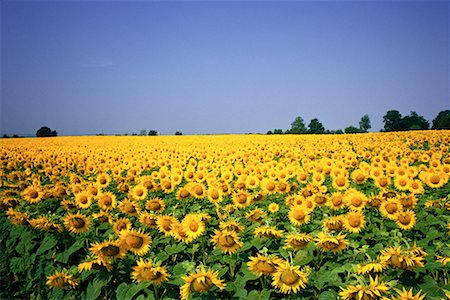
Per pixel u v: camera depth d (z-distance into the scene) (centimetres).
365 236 717
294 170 1339
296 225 775
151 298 542
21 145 4369
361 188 1198
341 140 4009
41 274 752
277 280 508
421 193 1068
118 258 618
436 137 3506
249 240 683
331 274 534
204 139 5212
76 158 2419
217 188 999
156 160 2061
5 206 1058
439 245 608
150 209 868
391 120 8638
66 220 746
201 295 518
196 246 670
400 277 564
